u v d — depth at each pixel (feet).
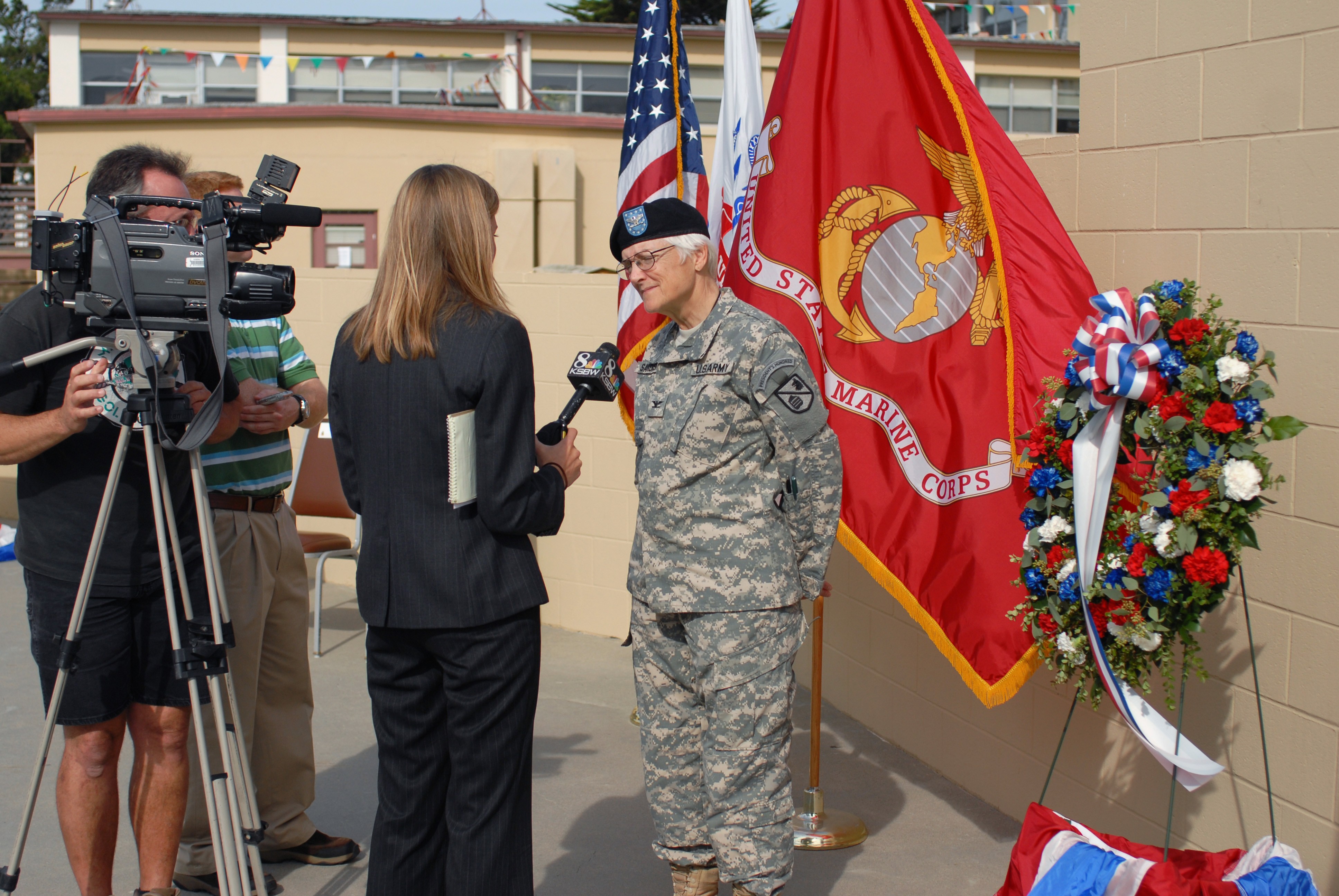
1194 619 7.93
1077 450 8.25
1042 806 8.41
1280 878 7.30
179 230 7.64
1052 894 7.76
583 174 48.78
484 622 7.61
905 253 10.27
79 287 7.63
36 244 7.49
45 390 8.28
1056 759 8.78
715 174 13.73
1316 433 8.28
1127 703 8.13
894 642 13.56
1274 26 8.57
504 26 58.85
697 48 56.90
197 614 8.79
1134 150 9.88
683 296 8.49
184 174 9.11
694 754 8.96
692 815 8.96
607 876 10.27
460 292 7.72
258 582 9.87
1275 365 8.54
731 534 8.33
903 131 10.35
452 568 7.59
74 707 8.21
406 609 7.63
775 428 8.30
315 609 18.62
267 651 10.21
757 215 10.50
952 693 12.45
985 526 9.73
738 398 8.36
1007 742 11.54
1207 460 7.72
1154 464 8.04
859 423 10.19
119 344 7.62
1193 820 9.31
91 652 8.23
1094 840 8.04
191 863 9.90
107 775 8.45
